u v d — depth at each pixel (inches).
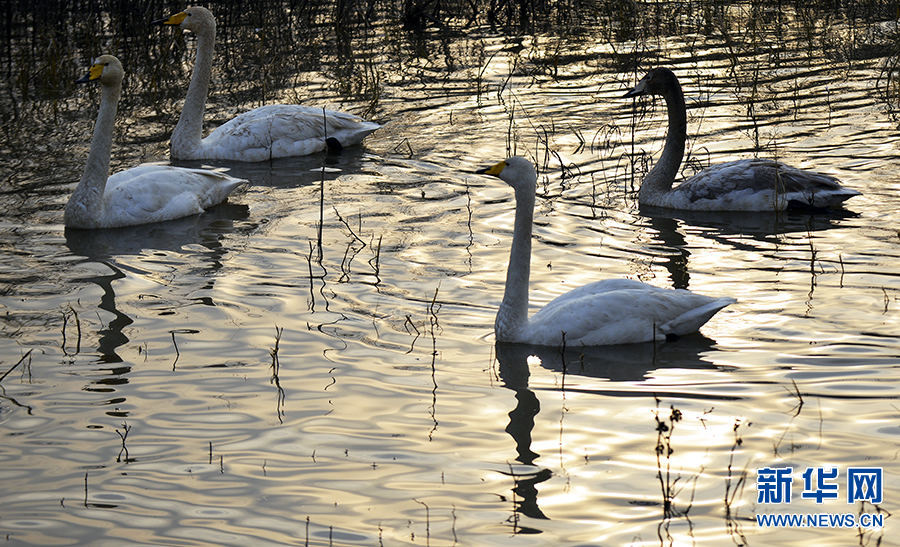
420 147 836.6
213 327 492.7
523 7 1413.6
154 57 1186.0
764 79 1023.0
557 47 1190.3
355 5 1501.0
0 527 330.6
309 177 775.1
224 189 712.4
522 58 1166.3
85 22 1357.0
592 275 554.6
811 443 370.9
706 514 330.0
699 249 596.1
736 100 946.1
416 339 476.4
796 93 959.6
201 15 828.6
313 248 607.2
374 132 891.4
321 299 526.0
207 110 967.6
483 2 1530.5
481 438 383.6
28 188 730.8
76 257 598.2
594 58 1154.7
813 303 504.4
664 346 465.7
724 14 1395.2
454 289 538.6
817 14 1363.2
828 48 1152.8
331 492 349.7
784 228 629.9
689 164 762.8
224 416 404.8
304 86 1052.5
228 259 590.9
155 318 504.4
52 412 409.1
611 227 642.2
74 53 1187.3
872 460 357.7
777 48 1163.3
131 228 657.0
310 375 440.1
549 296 526.3
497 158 798.5
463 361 453.4
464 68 1123.9
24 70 1062.4
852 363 436.1
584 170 767.7
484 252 593.6
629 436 382.0
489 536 321.1
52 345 473.1
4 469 366.6
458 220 654.5
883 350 447.5
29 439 388.2
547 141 836.0
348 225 649.6
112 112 655.8
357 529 326.3
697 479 350.9
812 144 792.9
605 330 465.7
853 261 562.6
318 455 374.0
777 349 454.9
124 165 800.9
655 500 339.3
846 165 737.0
